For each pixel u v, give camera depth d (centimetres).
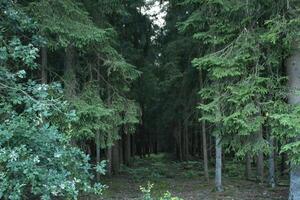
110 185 1691
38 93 727
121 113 1370
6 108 698
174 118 2617
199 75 1709
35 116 689
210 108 1011
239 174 2217
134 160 3309
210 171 2362
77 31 1063
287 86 1062
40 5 1039
